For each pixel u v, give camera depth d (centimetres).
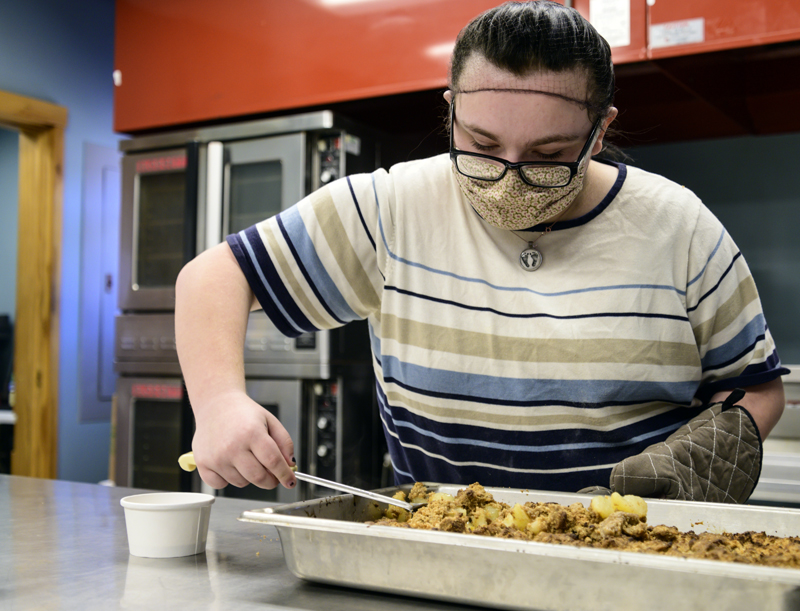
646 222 99
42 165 319
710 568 55
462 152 90
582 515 75
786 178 224
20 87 307
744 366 102
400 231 104
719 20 177
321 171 222
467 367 100
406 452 110
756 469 96
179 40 247
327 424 216
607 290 98
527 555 60
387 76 214
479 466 104
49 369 316
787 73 213
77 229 330
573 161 89
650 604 57
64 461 322
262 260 103
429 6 208
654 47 184
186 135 239
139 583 74
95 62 341
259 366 222
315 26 225
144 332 246
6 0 301
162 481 240
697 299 100
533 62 82
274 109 231
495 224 97
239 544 91
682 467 91
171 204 246
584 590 59
